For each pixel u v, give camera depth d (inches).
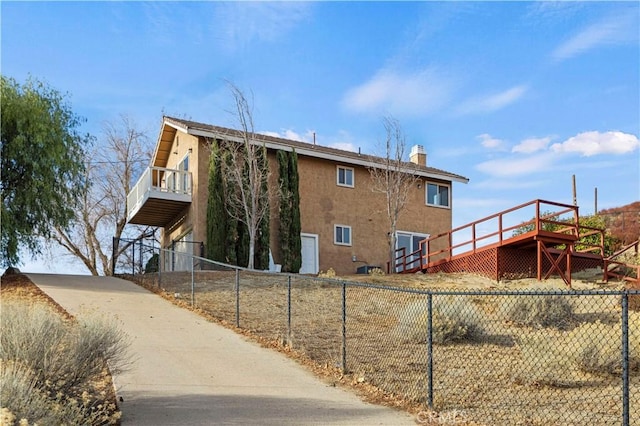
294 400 291.9
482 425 255.0
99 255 1412.4
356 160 1068.5
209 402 283.3
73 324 312.2
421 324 428.1
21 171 843.4
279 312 539.8
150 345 399.9
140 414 261.1
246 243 918.4
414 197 1140.5
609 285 715.4
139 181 1037.8
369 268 1009.5
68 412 220.2
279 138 1059.3
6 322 262.7
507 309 505.4
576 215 788.0
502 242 791.1
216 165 921.5
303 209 1018.7
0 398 191.8
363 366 358.3
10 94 832.3
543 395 298.8
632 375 333.7
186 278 738.8
